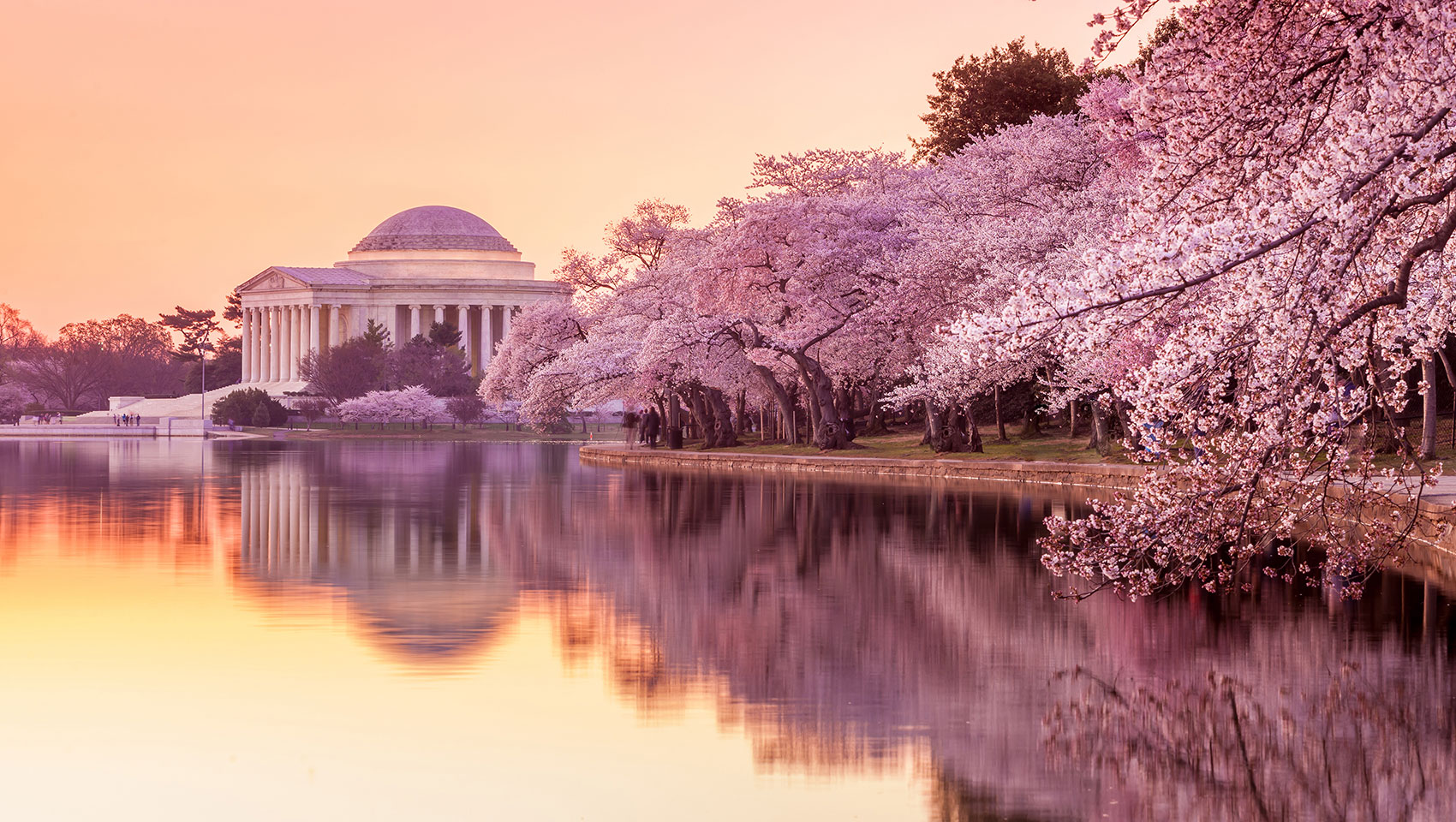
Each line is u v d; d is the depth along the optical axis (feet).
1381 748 39.45
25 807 34.22
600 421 500.33
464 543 90.48
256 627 58.23
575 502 126.41
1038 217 171.42
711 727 41.88
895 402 193.57
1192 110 47.62
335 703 44.68
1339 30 47.57
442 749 39.29
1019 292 41.83
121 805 34.37
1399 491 89.40
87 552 85.05
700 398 256.11
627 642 55.06
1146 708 44.14
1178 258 40.83
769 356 217.77
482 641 55.06
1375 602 63.82
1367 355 44.57
